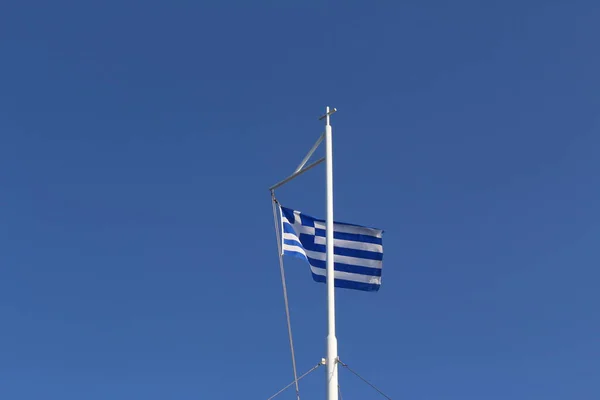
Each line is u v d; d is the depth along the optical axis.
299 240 21.58
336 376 17.67
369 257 21.67
